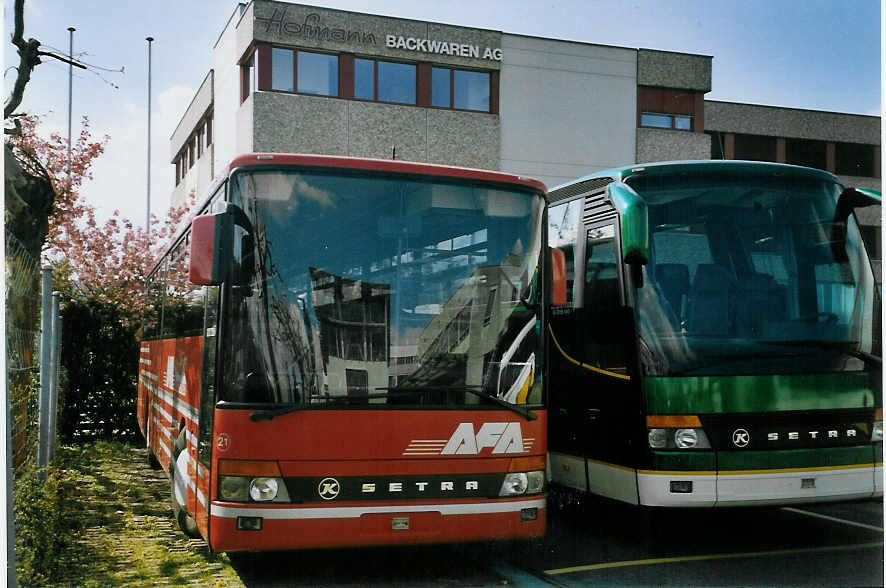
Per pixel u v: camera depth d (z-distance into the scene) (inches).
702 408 275.9
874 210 552.4
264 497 221.6
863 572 265.9
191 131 1140.5
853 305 300.0
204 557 274.5
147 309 540.7
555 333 344.8
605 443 301.4
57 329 457.7
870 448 287.7
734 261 295.3
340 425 228.4
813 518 358.6
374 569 267.4
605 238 313.4
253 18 875.4
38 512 276.7
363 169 244.7
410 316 240.1
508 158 962.1
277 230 235.0
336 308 234.7
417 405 235.6
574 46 984.3
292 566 267.9
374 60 927.7
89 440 613.3
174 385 339.9
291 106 887.7
